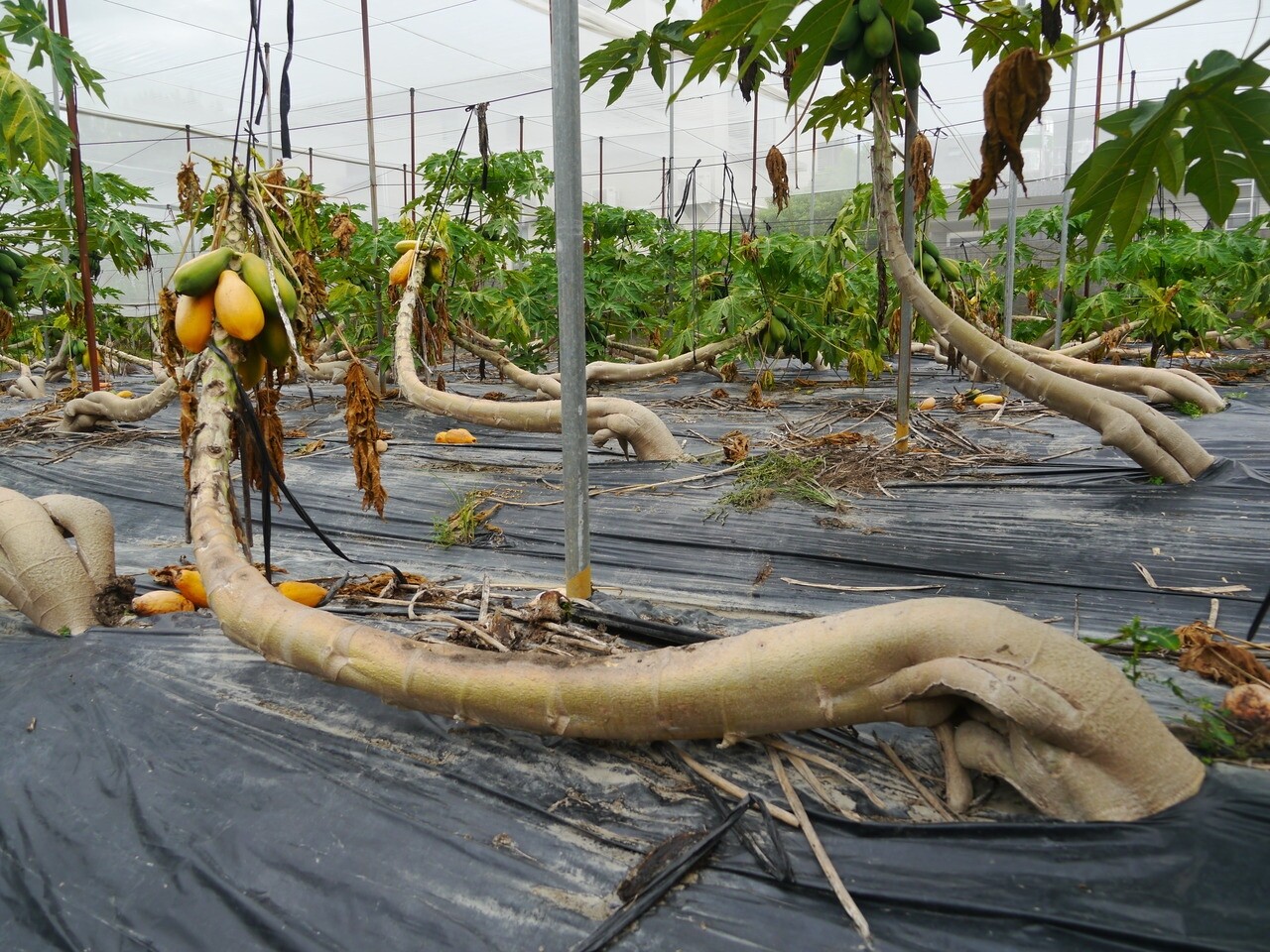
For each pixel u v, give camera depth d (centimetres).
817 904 182
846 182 1923
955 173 1808
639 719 226
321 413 919
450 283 991
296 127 1792
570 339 342
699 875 193
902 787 221
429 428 808
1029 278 1315
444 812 217
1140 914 169
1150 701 255
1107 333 983
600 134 1945
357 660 250
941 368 1238
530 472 614
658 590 393
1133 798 191
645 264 1287
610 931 176
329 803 222
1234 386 984
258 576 279
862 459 596
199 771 239
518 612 304
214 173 345
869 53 440
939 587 383
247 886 196
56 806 228
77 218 813
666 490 548
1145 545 414
